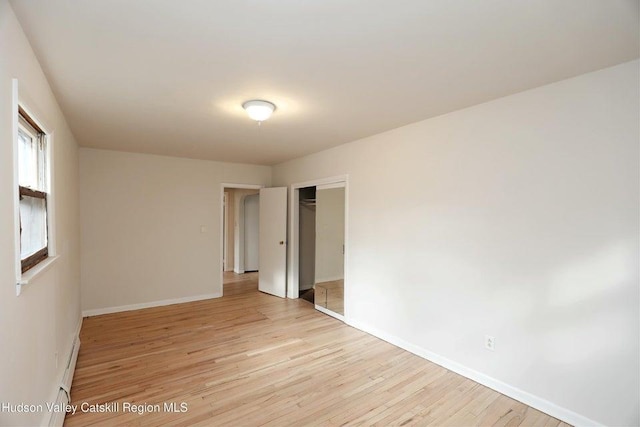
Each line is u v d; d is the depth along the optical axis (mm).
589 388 2014
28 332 1517
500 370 2443
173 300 4891
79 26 1512
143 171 4656
